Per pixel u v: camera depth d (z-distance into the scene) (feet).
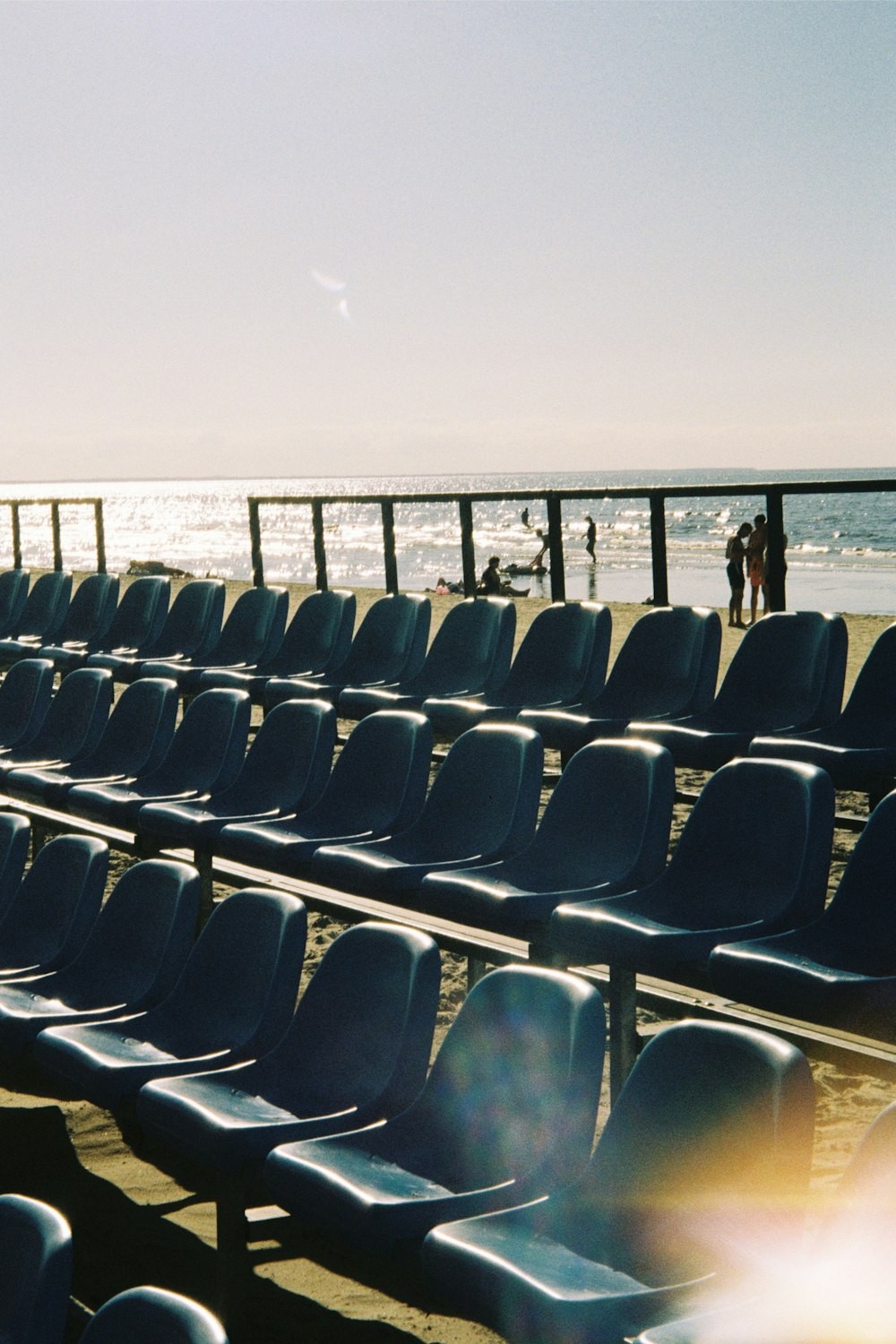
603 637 17.97
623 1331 6.72
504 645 19.38
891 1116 6.44
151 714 19.57
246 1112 9.80
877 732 14.21
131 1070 10.71
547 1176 7.97
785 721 15.31
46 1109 13.79
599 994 8.20
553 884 12.75
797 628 15.56
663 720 16.08
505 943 14.42
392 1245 7.90
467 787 14.02
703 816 11.89
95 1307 9.85
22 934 14.44
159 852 18.69
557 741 16.51
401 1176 8.68
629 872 12.05
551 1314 6.79
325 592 23.30
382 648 21.58
